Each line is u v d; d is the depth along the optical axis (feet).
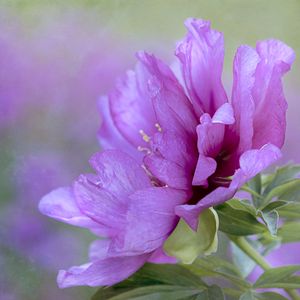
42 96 4.49
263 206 2.42
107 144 2.65
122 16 4.33
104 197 2.35
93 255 2.53
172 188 2.34
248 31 4.16
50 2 3.93
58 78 4.46
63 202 2.47
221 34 2.39
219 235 2.88
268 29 4.13
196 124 2.40
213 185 2.39
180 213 2.31
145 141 2.57
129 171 2.35
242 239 2.55
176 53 2.41
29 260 4.12
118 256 2.33
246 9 4.14
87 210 2.36
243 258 2.70
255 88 2.37
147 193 2.31
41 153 4.47
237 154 2.37
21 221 4.22
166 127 2.38
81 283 2.36
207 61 2.41
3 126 4.40
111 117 2.62
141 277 2.46
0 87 4.42
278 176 2.50
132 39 4.45
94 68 4.50
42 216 4.23
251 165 2.29
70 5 4.04
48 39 4.17
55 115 4.53
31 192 4.35
